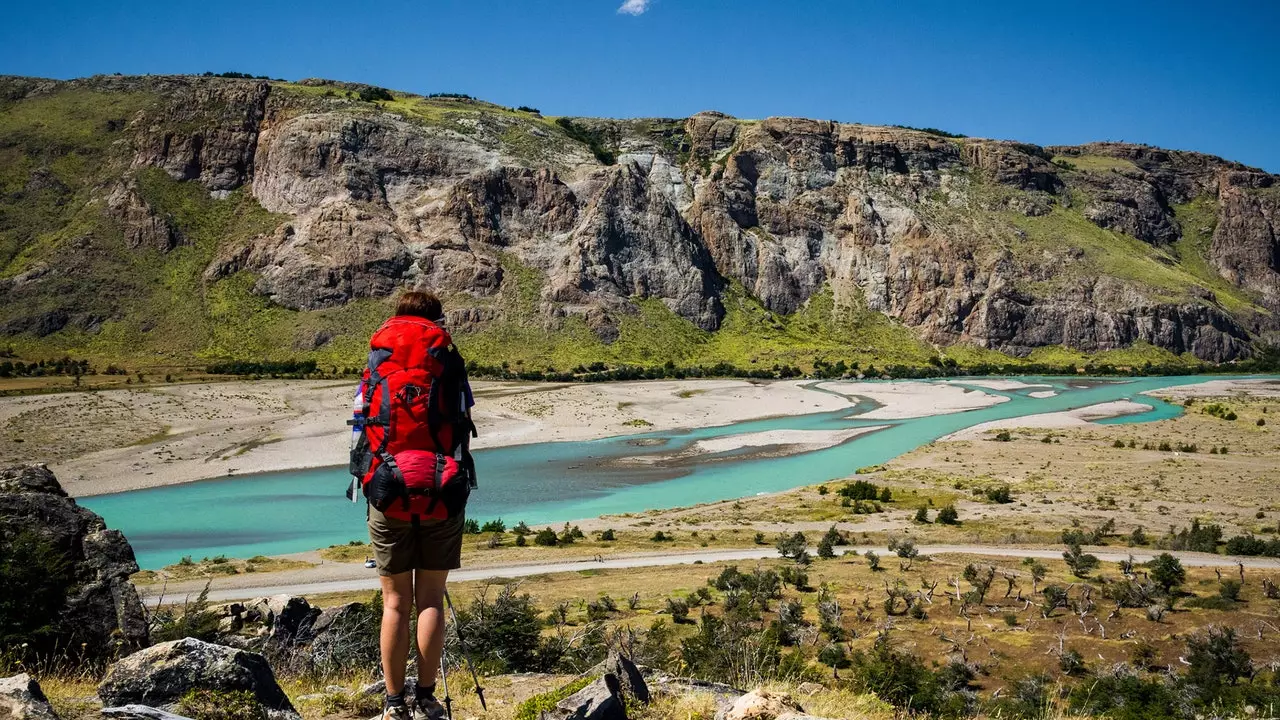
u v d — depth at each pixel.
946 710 24.67
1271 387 174.75
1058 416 129.88
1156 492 79.19
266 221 196.62
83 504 72.25
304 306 180.12
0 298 169.62
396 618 4.46
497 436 110.19
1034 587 44.84
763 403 141.62
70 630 10.63
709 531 65.06
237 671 6.42
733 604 40.28
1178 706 26.59
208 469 85.69
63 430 98.50
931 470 90.31
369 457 4.43
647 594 45.53
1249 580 46.97
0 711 4.50
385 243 189.00
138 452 91.25
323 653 13.16
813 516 70.75
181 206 199.38
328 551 56.34
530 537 63.38
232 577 48.91
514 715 6.34
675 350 190.88
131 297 177.00
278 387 134.88
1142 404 145.50
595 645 14.48
